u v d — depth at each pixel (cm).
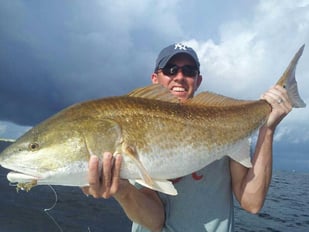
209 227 87
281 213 478
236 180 94
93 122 75
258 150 93
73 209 328
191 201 88
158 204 89
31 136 76
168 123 81
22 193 382
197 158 85
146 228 91
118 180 74
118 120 76
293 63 97
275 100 95
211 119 88
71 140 74
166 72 102
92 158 72
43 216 292
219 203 89
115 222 296
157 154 79
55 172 73
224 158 94
